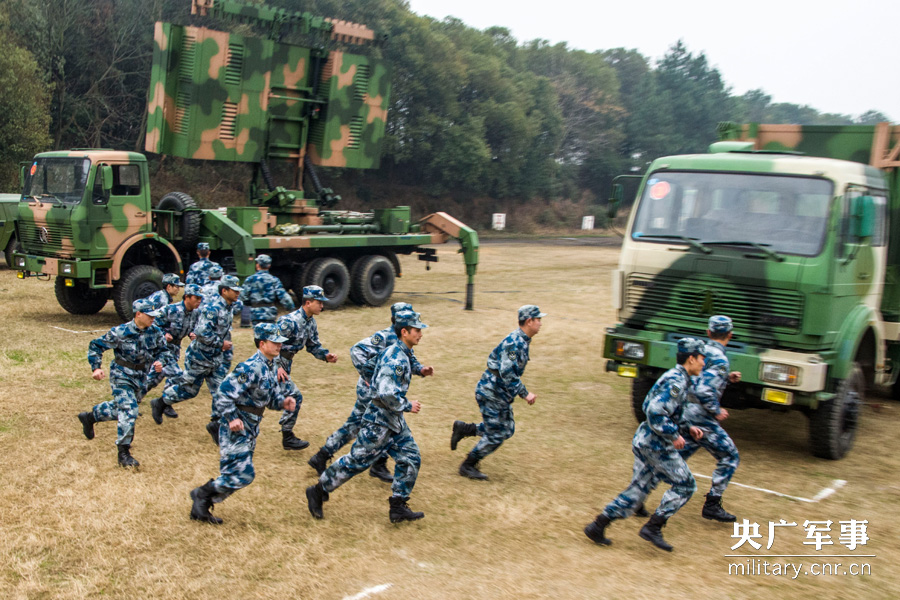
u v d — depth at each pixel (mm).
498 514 5980
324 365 11000
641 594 4789
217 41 14430
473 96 48406
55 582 4684
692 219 7746
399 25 42844
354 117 17156
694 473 7164
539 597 4699
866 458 7742
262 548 5242
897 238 8797
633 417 8945
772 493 6684
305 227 15484
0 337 11555
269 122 16000
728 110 67688
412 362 6074
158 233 13812
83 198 12211
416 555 5246
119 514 5641
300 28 16156
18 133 27219
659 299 7758
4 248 18391
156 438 7438
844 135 8938
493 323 14602
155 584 4699
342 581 4844
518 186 51969
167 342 7887
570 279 22750
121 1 35125
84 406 8312
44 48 31453
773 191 7469
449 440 7816
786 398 6891
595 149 59750
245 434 5578
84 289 13797
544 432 8281
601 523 5465
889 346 9383
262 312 9336
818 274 7000
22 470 6441
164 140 14625
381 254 17156
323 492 5742
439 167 45594
